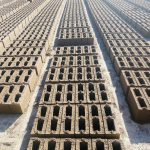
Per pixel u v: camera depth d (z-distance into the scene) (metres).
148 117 1.70
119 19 4.66
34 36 3.51
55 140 1.40
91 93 1.91
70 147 1.39
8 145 1.59
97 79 2.12
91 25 4.71
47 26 4.04
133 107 1.81
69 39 3.39
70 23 4.36
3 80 2.18
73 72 2.30
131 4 6.36
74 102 1.78
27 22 4.70
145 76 2.16
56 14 5.13
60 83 2.09
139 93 1.89
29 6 6.10
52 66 2.48
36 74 2.47
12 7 6.05
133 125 1.73
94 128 1.56
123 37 3.40
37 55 2.73
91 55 2.74
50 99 1.85
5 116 1.89
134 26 4.21
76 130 1.47
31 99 2.12
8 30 3.67
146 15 4.69
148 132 1.65
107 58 2.99
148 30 3.57
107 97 1.84
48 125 1.54
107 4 6.90
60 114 1.64
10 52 2.90
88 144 1.35
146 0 7.18
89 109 1.68
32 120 1.83
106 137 1.44
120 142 1.35
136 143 1.55
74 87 2.02
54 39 3.90
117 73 2.49
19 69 2.39
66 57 2.72
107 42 3.17
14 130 1.73
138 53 2.75
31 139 1.41
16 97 1.94
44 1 7.08
